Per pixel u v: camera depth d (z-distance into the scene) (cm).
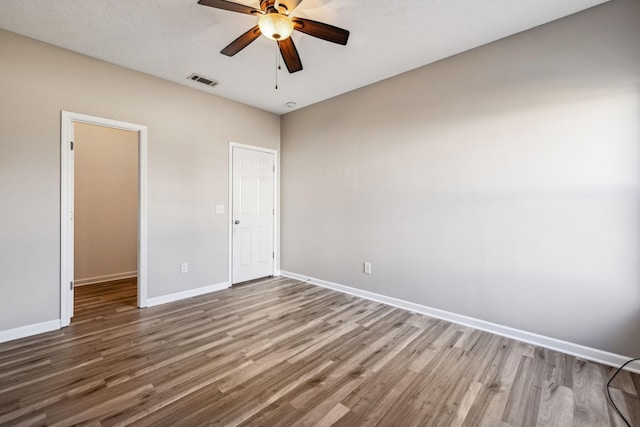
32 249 249
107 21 227
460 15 220
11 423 149
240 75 320
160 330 260
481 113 263
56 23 229
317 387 182
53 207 259
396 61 289
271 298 350
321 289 388
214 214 377
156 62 291
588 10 214
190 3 207
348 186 369
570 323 225
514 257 248
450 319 285
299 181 431
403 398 173
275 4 185
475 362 212
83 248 404
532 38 237
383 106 332
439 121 288
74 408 161
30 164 248
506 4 208
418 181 305
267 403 167
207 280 371
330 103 387
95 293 364
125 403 165
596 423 155
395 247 325
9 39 239
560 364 210
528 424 154
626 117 203
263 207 438
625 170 203
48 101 257
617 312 208
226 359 212
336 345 235
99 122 284
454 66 278
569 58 221
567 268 225
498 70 253
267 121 439
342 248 377
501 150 253
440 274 291
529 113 239
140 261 314
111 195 426
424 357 218
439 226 291
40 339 241
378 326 272
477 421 155
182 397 171
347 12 217
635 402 171
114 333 253
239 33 244
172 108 335
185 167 347
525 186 242
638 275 201
